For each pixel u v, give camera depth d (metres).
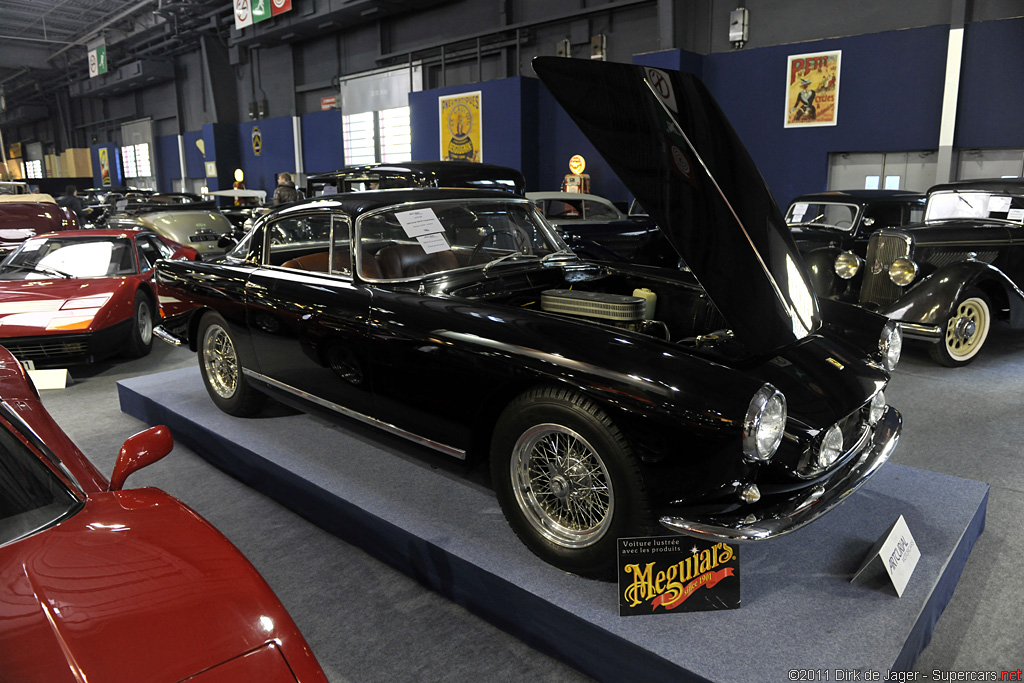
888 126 9.28
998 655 1.83
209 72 20.30
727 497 1.76
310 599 2.13
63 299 4.80
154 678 1.08
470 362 2.11
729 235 2.09
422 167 5.57
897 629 1.70
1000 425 3.50
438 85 15.13
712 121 2.26
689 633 1.69
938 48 8.71
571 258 3.03
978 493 2.45
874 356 2.28
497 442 2.10
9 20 24.78
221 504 2.83
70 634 1.14
